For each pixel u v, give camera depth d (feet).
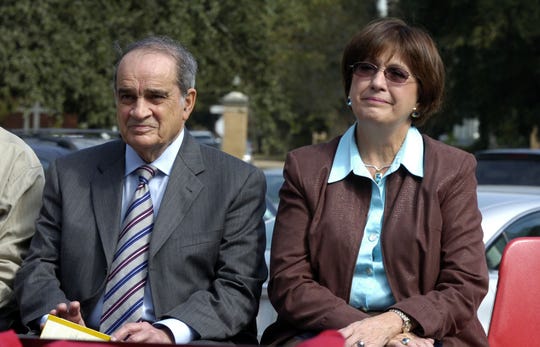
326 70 177.27
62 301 15.56
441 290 15.12
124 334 14.55
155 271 15.64
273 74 97.66
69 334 13.87
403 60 15.66
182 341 15.15
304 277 15.51
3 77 85.76
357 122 16.10
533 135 115.14
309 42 165.68
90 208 16.20
